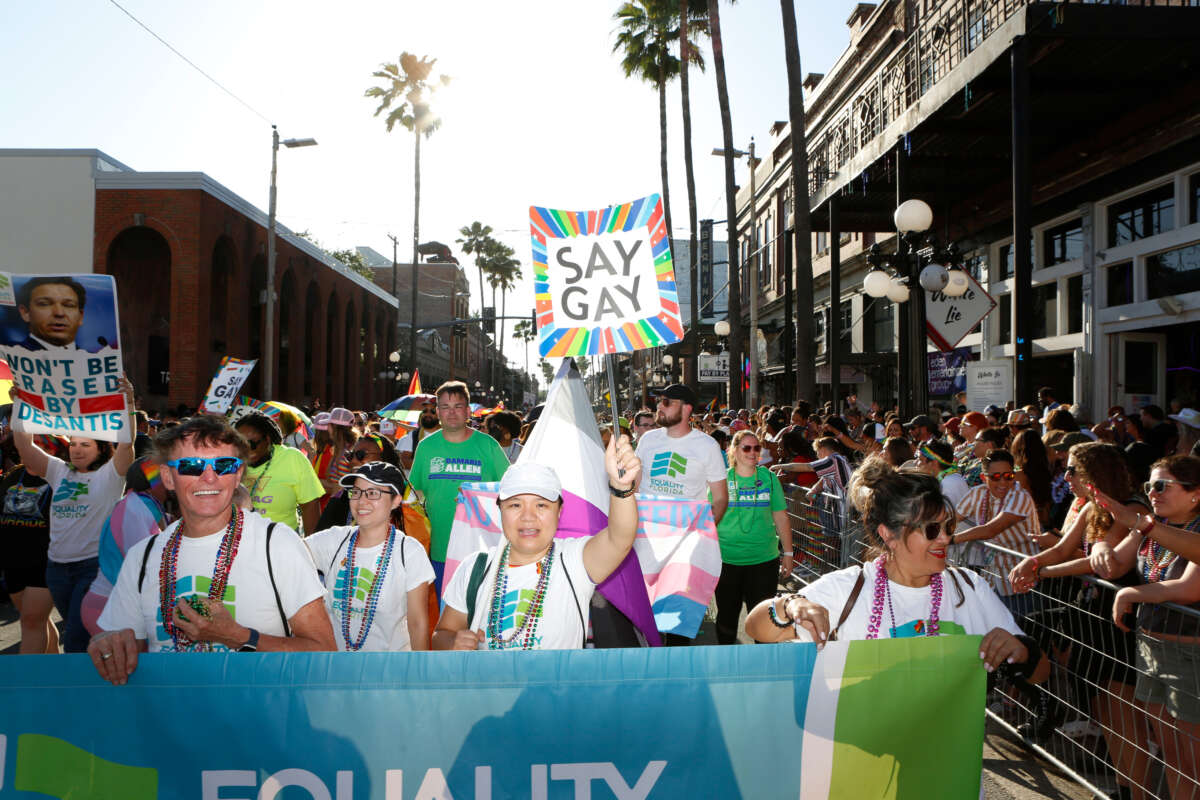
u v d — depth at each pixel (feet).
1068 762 14.98
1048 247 58.54
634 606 10.48
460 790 8.11
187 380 84.74
